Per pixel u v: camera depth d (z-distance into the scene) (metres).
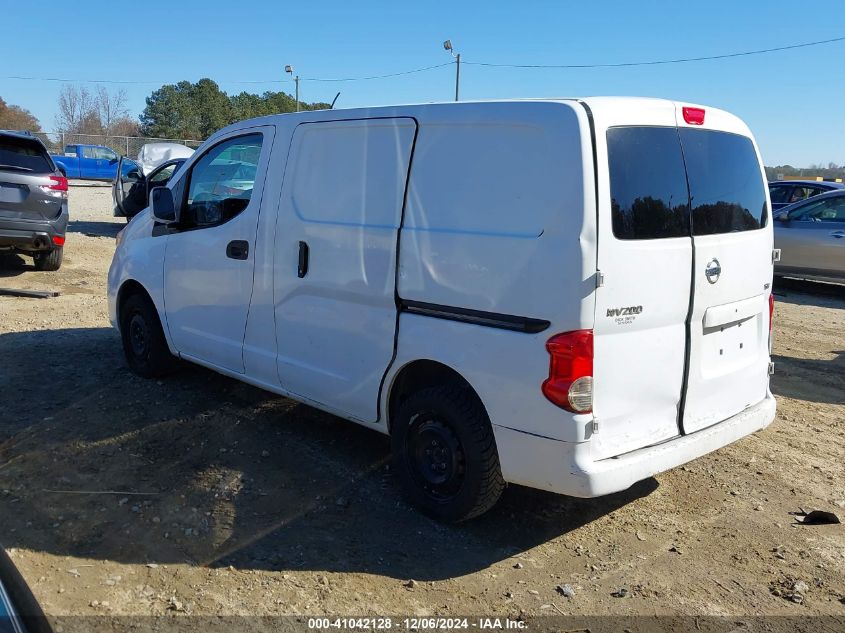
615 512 4.32
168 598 3.38
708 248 3.89
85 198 26.83
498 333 3.61
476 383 3.72
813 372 7.46
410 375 4.24
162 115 67.19
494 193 3.65
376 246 4.16
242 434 5.17
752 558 3.87
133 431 5.19
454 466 3.92
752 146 4.40
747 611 3.41
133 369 6.43
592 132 3.41
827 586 3.62
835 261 11.67
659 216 3.66
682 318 3.82
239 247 5.09
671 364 3.81
